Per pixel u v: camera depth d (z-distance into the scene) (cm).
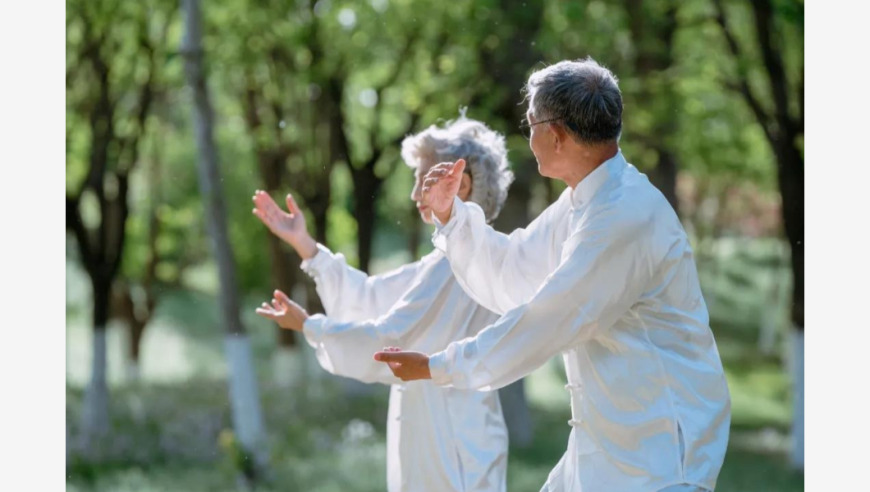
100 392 2055
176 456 1970
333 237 3033
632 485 505
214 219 1758
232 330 1794
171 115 2759
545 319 503
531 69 1862
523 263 557
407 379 515
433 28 2123
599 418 515
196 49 1709
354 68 2344
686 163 2470
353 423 2148
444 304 647
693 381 505
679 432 500
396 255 4741
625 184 509
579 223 512
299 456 1942
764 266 5034
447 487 655
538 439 2133
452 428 656
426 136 653
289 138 2573
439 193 552
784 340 3712
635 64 2042
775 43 1884
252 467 1767
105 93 2105
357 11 2208
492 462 656
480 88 1902
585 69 513
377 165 2584
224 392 2648
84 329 3588
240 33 2192
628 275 500
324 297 691
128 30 2138
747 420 2655
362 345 641
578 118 506
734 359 3741
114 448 1959
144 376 3014
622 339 510
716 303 4662
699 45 2183
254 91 2556
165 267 3578
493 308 568
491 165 654
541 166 524
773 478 1852
